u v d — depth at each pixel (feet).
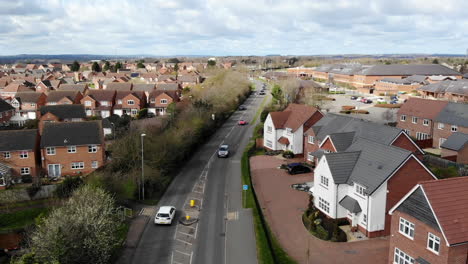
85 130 196.85
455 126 222.89
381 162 132.46
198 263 115.44
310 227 134.62
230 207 156.97
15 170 186.29
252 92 520.01
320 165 146.20
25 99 366.84
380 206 126.41
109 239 110.73
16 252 130.82
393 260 106.83
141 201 162.50
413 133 254.47
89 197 121.29
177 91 402.72
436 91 379.14
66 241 97.50
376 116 324.60
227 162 219.41
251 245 125.80
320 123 214.48
